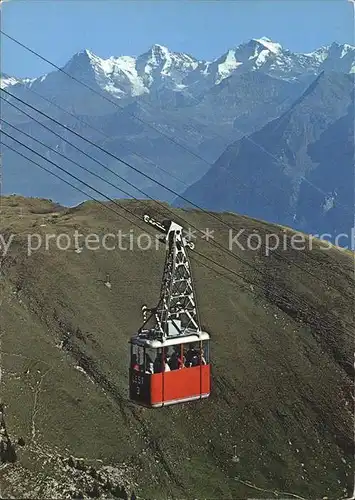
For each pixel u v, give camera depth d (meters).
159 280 83.25
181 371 40.06
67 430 58.91
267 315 83.50
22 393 60.72
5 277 78.62
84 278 80.06
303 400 72.44
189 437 64.69
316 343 80.75
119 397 65.81
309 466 65.56
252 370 74.12
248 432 67.12
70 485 51.53
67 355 69.12
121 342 72.44
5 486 48.50
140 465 59.19
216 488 59.84
